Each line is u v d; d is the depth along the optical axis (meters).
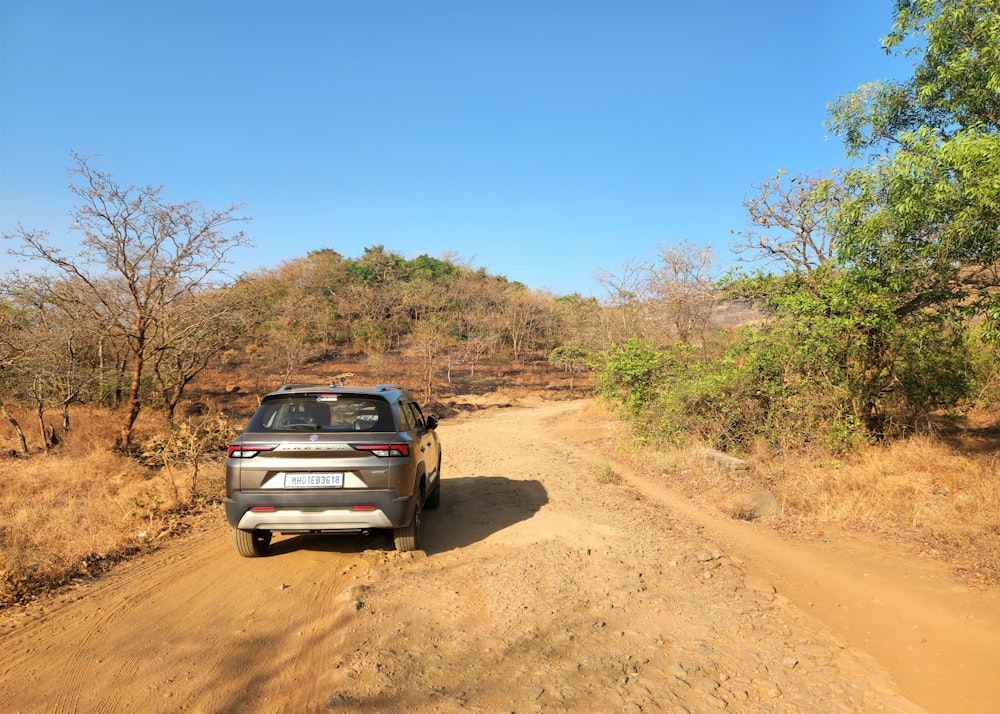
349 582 5.10
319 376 29.84
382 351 37.44
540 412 25.52
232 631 4.16
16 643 4.00
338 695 3.24
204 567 5.54
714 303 15.40
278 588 4.98
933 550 5.68
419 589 4.90
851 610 4.53
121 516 7.03
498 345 44.66
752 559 5.77
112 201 10.73
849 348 9.07
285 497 5.21
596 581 5.09
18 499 7.84
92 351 14.88
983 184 5.29
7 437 13.20
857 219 7.50
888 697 3.32
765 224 10.64
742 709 3.18
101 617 4.42
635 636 4.05
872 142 8.54
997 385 11.04
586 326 23.62
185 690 3.38
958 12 6.61
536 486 9.37
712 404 11.27
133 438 12.67
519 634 4.06
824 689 3.39
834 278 9.06
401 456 5.44
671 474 9.91
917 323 8.67
